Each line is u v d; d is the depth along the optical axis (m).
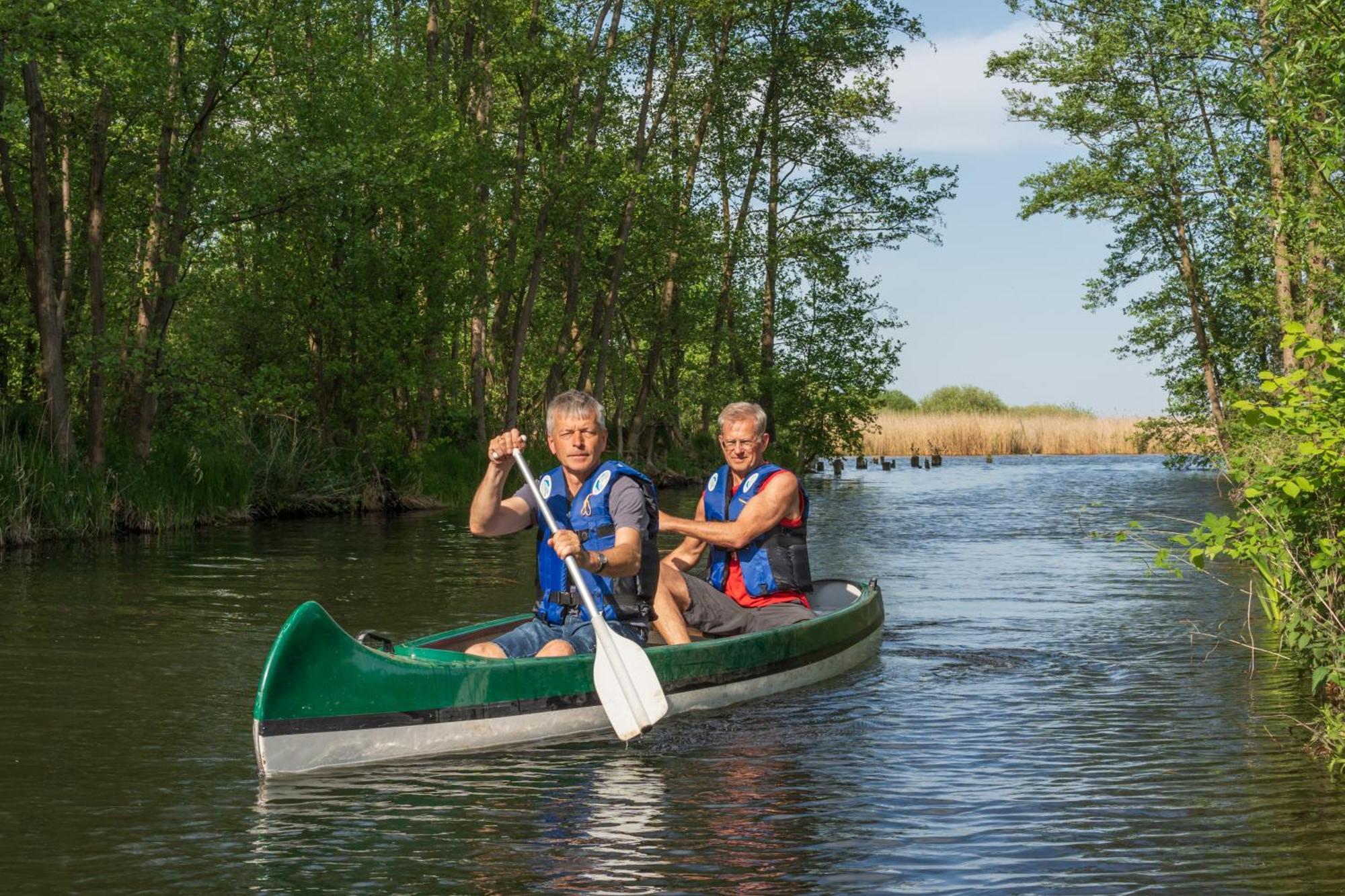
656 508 5.60
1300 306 14.85
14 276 16.88
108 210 18.03
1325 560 5.64
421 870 3.63
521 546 13.68
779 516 6.51
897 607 9.04
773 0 29.25
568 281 26.61
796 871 3.60
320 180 16.73
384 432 19.56
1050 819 4.08
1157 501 21.17
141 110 16.28
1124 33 22.06
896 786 4.47
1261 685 6.21
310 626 4.67
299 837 3.93
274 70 17.70
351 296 18.66
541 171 23.67
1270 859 3.68
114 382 17.02
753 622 6.43
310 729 4.68
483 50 23.52
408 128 18.88
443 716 4.96
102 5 13.59
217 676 6.47
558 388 26.61
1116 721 5.47
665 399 31.45
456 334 21.66
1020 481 29.88
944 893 3.42
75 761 4.84
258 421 19.77
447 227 19.86
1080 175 23.19
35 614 8.52
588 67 23.36
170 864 3.68
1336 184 9.43
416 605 9.02
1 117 13.20
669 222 27.17
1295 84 8.45
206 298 18.97
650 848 3.80
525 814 4.16
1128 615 8.60
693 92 29.45
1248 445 6.98
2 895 3.44
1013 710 5.70
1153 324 24.44
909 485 28.22
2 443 13.95
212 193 16.80
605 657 5.17
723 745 5.09
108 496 15.02
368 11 21.98
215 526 16.44
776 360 32.06
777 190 31.30
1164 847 3.79
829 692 6.14
